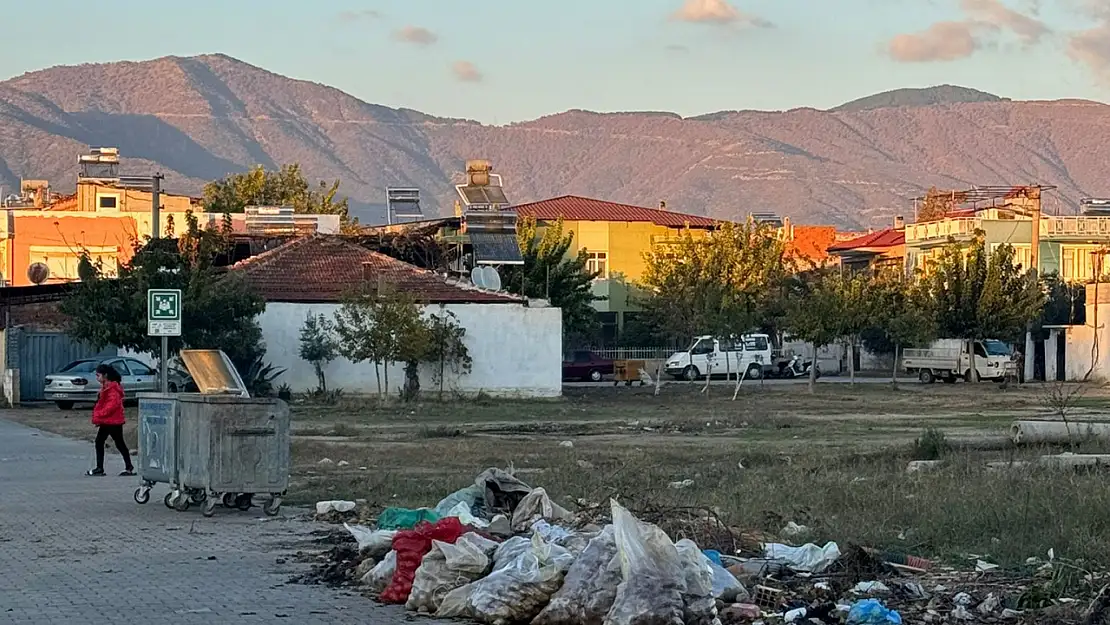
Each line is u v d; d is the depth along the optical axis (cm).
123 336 4400
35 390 4906
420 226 6462
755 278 8150
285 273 5112
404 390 4881
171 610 1110
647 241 8975
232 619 1074
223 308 4550
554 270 7062
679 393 5603
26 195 9719
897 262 9556
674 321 6931
